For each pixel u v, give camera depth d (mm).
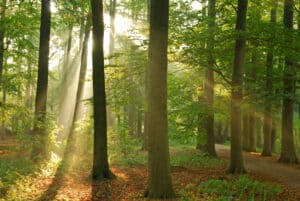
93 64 16359
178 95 22406
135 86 20250
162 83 12578
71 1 20859
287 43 17453
